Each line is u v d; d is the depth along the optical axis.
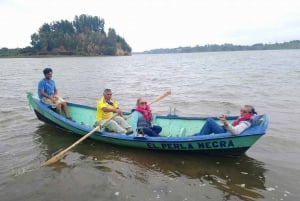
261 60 38.22
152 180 3.84
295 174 3.98
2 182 3.79
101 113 5.39
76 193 3.53
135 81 15.77
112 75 19.92
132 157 4.63
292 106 8.11
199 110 7.99
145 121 5.06
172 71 23.42
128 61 49.66
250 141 4.25
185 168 4.21
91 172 4.06
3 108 8.13
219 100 9.30
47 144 5.23
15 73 22.28
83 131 5.38
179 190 3.59
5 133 5.83
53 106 6.04
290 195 3.46
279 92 10.58
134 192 3.55
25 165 4.31
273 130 5.84
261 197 3.43
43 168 4.20
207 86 13.01
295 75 16.33
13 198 3.43
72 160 4.50
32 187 3.66
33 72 23.33
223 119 4.21
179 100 9.47
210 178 3.90
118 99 9.97
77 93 11.48
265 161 4.42
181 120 5.47
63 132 5.91
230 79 15.59
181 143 4.55
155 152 4.84
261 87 12.01
